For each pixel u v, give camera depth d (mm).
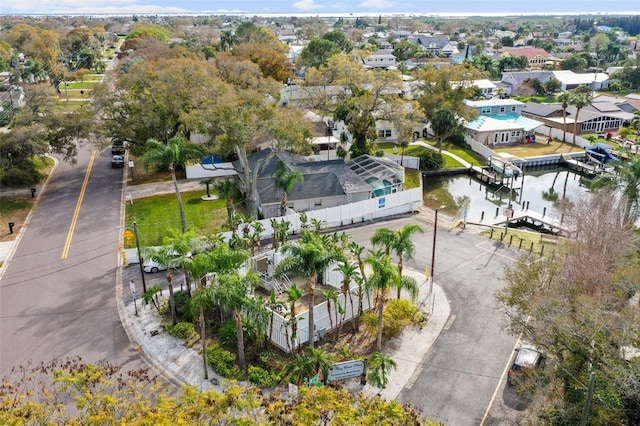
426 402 25312
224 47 126875
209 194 52938
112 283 36281
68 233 43969
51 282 36312
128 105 57531
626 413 21766
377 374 25578
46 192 53656
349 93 76500
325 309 30172
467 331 31031
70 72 133500
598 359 23266
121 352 28938
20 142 52406
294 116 48250
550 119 88125
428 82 81062
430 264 39719
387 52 176625
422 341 30031
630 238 34281
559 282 27688
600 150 73375
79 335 30438
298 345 28625
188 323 30891
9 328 31047
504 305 33438
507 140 80688
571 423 21609
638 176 43844
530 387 24250
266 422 18531
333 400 19000
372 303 33219
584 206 42188
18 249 41188
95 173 59969
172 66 57750
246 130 43156
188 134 63375
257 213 48656
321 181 51000
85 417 19500
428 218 50094
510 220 51031
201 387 25984
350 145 67875
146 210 48750
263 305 27156
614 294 27656
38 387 25453
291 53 156375
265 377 26109
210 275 34000
